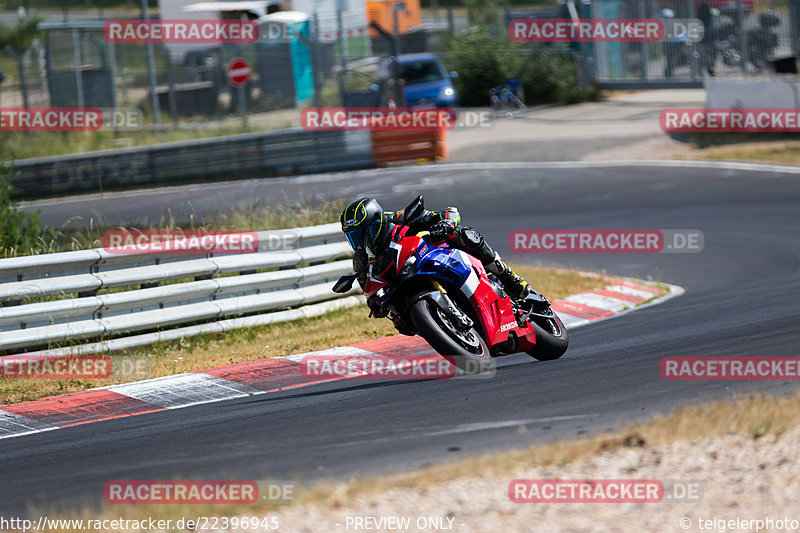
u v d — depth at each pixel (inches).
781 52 4453.7
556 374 1046.4
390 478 697.0
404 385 1079.0
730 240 2225.6
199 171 3299.7
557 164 3344.0
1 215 1775.3
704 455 695.7
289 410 1000.2
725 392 896.9
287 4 4707.2
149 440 921.5
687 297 1685.5
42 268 1360.7
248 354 1343.5
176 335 1429.6
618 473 673.6
